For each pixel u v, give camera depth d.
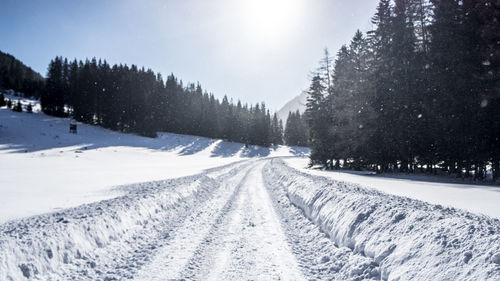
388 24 22.62
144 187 13.20
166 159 52.97
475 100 16.25
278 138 122.38
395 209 5.60
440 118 18.44
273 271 4.85
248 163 46.12
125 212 7.49
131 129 81.12
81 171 25.61
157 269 4.86
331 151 30.61
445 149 18.62
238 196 13.48
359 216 6.11
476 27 16.80
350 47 30.02
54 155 40.72
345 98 27.52
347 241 5.83
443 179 17.84
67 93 83.19
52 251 4.79
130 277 4.54
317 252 5.91
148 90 86.69
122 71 84.56
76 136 60.88
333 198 8.24
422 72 20.69
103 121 79.62
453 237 3.92
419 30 22.62
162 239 6.64
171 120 91.81
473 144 16.69
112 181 17.58
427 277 3.59
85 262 5.05
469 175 18.34
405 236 4.61
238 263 5.18
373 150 22.94
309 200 9.66
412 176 19.70
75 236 5.46
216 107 111.25
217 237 6.81
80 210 7.40
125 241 6.37
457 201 7.17
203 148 80.12
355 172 23.48
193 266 5.00
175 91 92.88
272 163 42.78
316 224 7.85
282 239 6.74
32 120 66.75
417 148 20.97
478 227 3.94
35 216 7.04
